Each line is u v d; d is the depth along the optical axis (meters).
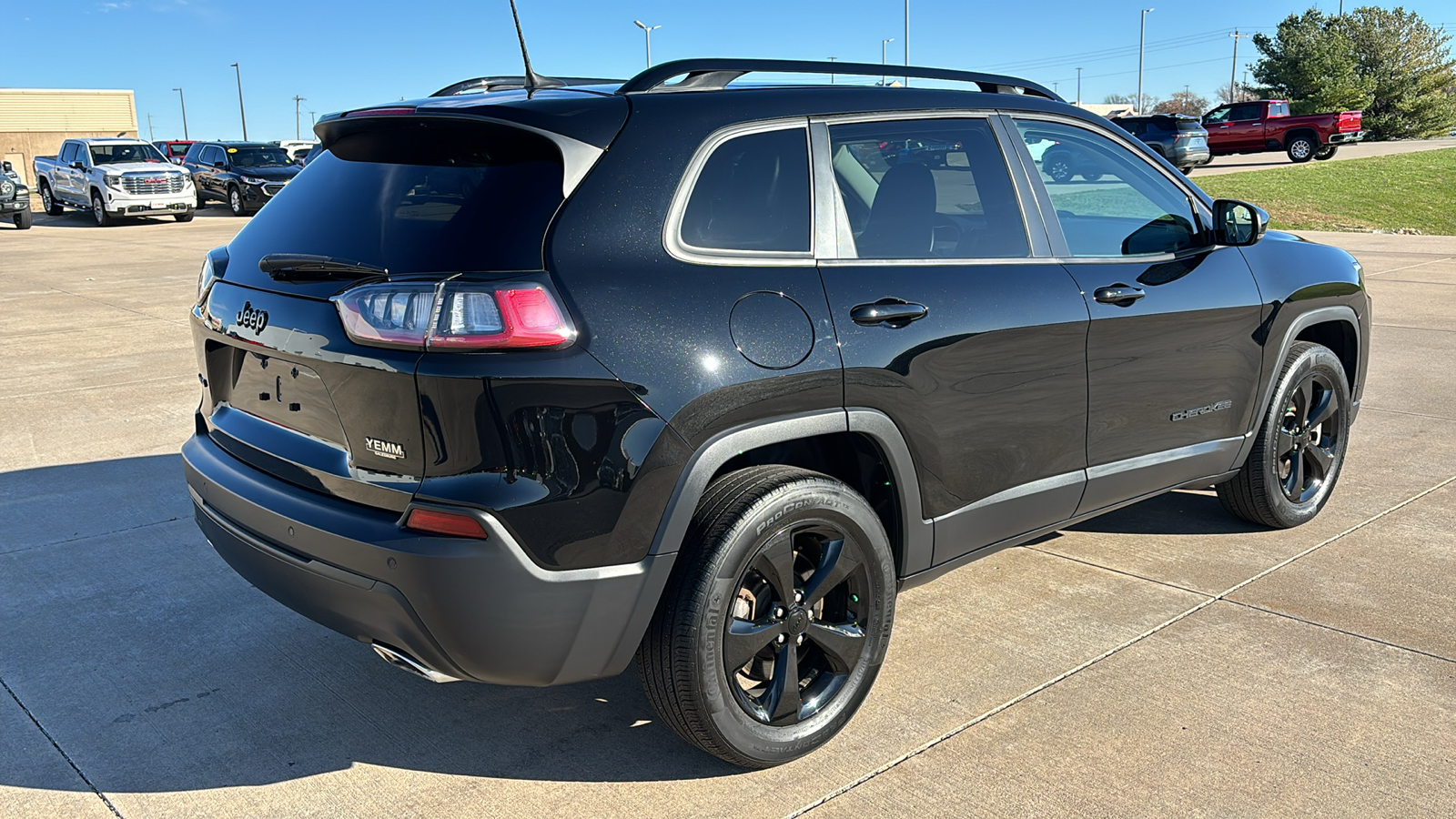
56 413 6.62
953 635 3.56
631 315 2.46
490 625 2.39
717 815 2.63
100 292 12.78
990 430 3.18
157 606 3.85
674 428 2.49
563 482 2.37
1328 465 4.61
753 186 2.76
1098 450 3.57
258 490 2.73
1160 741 2.91
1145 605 3.78
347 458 2.58
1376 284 12.03
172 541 4.47
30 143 49.03
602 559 2.45
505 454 2.34
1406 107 66.25
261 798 2.72
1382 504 4.80
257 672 3.39
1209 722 3.00
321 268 2.59
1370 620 3.63
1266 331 4.10
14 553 4.32
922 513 3.07
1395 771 2.76
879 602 2.94
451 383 2.32
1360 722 3.00
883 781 2.76
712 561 2.56
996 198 3.30
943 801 2.67
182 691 3.27
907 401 2.92
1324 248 4.58
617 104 2.64
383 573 2.42
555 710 3.16
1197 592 3.89
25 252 18.73
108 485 5.19
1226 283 3.92
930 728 3.00
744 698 2.73
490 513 2.33
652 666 2.62
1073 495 3.53
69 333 9.71
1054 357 3.30
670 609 2.57
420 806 2.69
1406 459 5.49
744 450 2.62
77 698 3.22
